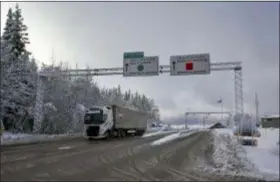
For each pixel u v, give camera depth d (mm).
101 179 10281
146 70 32688
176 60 32031
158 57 32594
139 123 45656
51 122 41562
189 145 27531
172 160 16266
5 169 11664
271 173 11492
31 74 36312
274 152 15805
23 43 40250
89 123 32562
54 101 43250
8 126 38094
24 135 30500
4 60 34531
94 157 16344
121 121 37719
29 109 37906
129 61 33219
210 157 17953
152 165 14133
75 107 47406
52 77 37812
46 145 23453
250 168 12758
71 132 43531
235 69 31344
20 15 40688
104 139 33250
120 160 15492
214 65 31688
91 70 34531
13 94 36094
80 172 11492
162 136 44750
